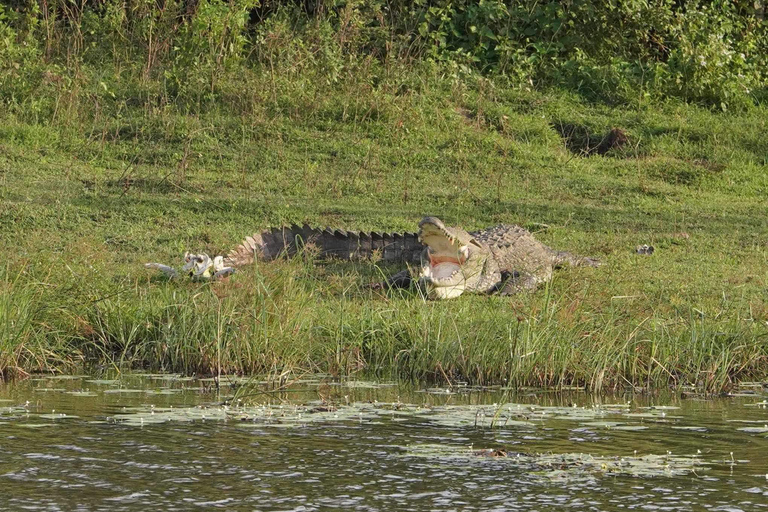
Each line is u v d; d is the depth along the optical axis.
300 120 60.31
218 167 54.09
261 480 18.02
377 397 25.92
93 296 31.89
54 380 27.75
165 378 28.08
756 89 72.88
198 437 21.11
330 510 16.38
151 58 64.12
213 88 61.62
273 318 30.11
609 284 33.84
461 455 19.89
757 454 20.27
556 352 28.34
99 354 30.64
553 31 72.19
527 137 62.19
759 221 50.69
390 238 42.09
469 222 48.03
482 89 63.78
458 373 28.92
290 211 47.72
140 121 58.03
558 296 31.25
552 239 45.66
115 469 18.58
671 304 33.12
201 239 43.09
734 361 29.59
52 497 16.84
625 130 64.38
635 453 20.27
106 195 47.84
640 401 26.19
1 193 46.22
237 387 26.84
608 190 54.88
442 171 56.09
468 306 32.47
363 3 68.12
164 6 66.81
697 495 17.39
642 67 71.25
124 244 41.66
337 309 32.53
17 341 28.45
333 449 20.25
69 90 58.47
